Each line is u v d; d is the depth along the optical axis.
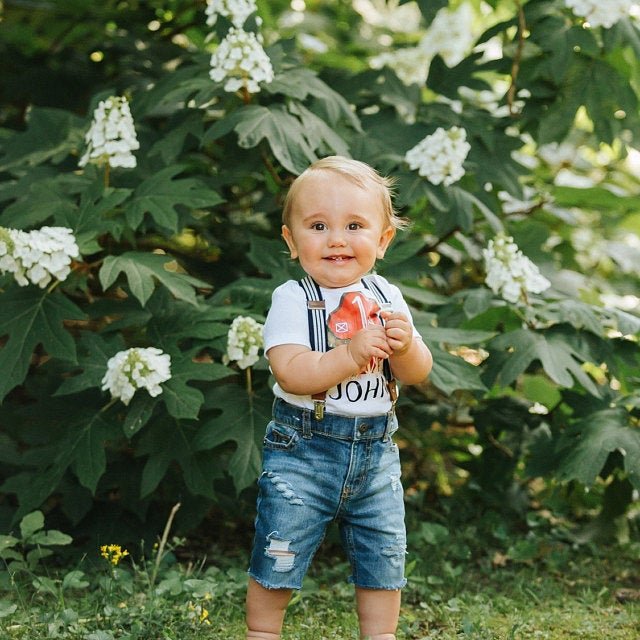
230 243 4.45
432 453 4.75
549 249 5.24
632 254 5.50
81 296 4.14
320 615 3.02
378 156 4.07
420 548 3.78
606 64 4.21
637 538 4.11
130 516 3.74
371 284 2.49
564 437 3.65
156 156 4.12
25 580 3.27
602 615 3.17
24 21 5.55
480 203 4.02
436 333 3.55
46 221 3.84
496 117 4.39
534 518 4.09
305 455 2.32
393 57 5.26
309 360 2.27
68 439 3.43
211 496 3.43
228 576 3.34
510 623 3.00
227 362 3.44
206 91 3.77
